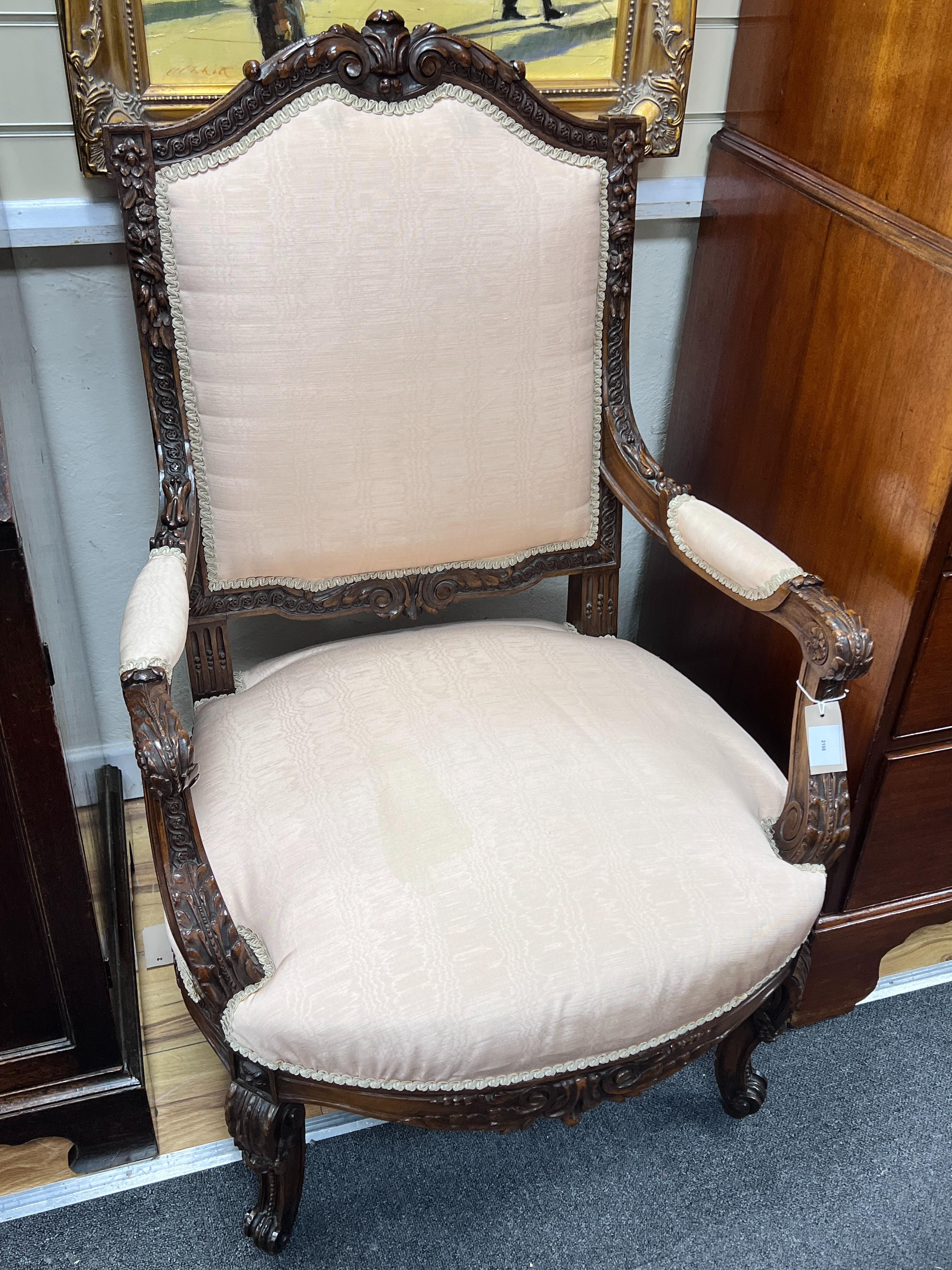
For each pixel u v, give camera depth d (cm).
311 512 119
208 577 121
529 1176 127
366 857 96
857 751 126
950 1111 136
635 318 160
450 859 96
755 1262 118
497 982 89
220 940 91
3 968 110
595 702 115
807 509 132
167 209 106
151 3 116
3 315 111
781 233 131
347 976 89
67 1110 120
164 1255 117
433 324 115
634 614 189
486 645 124
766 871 101
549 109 113
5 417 98
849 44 117
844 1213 124
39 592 104
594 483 130
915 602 114
